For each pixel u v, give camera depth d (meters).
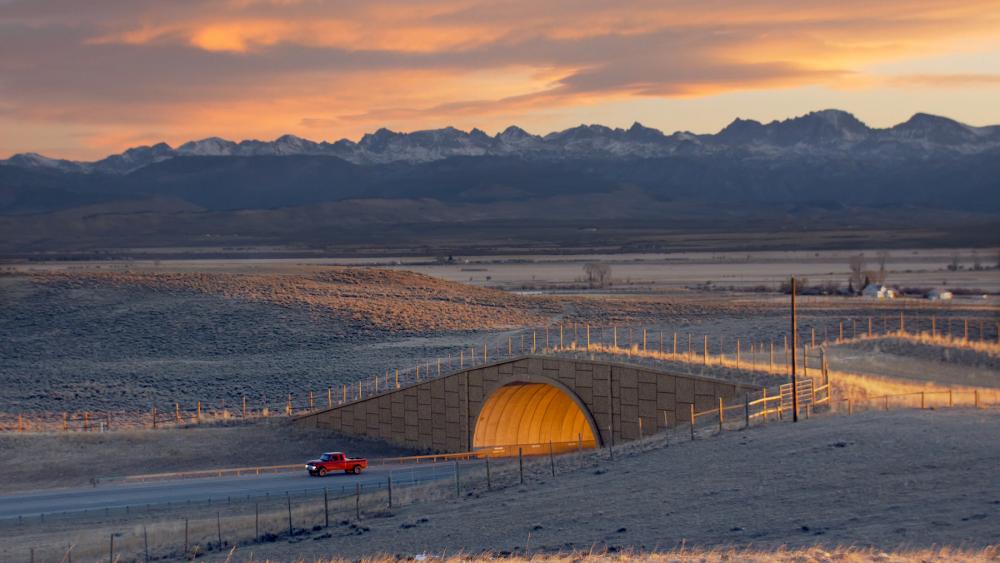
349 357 112.00
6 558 43.50
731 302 149.00
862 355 80.38
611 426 68.88
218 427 84.81
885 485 36.34
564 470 49.81
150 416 90.25
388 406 81.31
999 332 90.00
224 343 120.06
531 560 31.45
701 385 64.12
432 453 76.94
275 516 49.59
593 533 36.16
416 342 119.00
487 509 43.34
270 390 99.81
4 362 112.88
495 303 149.62
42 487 65.06
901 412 49.53
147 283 147.38
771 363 74.00
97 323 127.69
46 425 86.06
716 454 45.56
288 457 75.75
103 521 52.69
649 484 42.31
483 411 75.69
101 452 75.00
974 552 27.42
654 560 28.78
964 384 66.75
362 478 64.56
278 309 133.88
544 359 72.19
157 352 117.06
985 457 38.28
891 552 28.27
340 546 40.47
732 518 35.25
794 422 50.44
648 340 112.94
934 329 99.06
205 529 47.91
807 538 31.31
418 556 34.66
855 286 192.38
